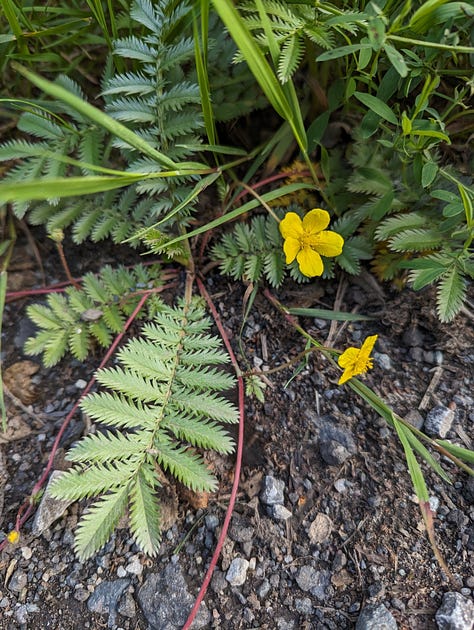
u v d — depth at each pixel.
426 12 0.14
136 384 0.16
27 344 0.18
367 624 0.14
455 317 0.18
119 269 0.20
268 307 0.19
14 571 0.16
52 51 0.21
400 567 0.15
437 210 0.18
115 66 0.20
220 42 0.19
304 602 0.15
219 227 0.21
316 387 0.18
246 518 0.16
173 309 0.18
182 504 0.17
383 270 0.19
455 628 0.14
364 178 0.18
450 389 0.18
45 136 0.19
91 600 0.16
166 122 0.18
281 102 0.16
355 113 0.20
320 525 0.16
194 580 0.16
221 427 0.15
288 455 0.17
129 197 0.20
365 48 0.15
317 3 0.16
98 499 0.17
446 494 0.16
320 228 0.17
